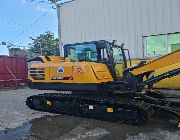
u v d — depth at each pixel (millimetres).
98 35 13180
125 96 7121
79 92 7375
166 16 11234
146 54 11883
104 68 6922
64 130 5973
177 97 9234
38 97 8188
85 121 6824
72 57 7531
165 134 5508
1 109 8672
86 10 13469
